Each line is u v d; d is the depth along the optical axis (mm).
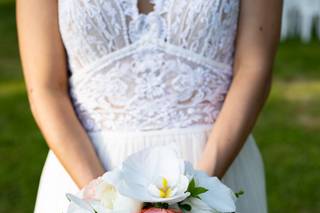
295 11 11734
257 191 2525
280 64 9898
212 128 2371
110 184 1875
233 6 2324
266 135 6926
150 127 2346
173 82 2338
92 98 2361
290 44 11367
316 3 11477
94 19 2285
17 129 7293
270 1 2344
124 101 2346
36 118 2326
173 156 1883
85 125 2387
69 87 2408
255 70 2328
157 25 2307
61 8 2309
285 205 5375
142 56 2320
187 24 2299
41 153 6582
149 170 1869
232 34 2361
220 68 2375
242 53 2352
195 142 2354
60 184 2391
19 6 2352
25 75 2355
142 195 1812
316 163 6156
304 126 7176
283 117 7480
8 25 13711
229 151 2246
